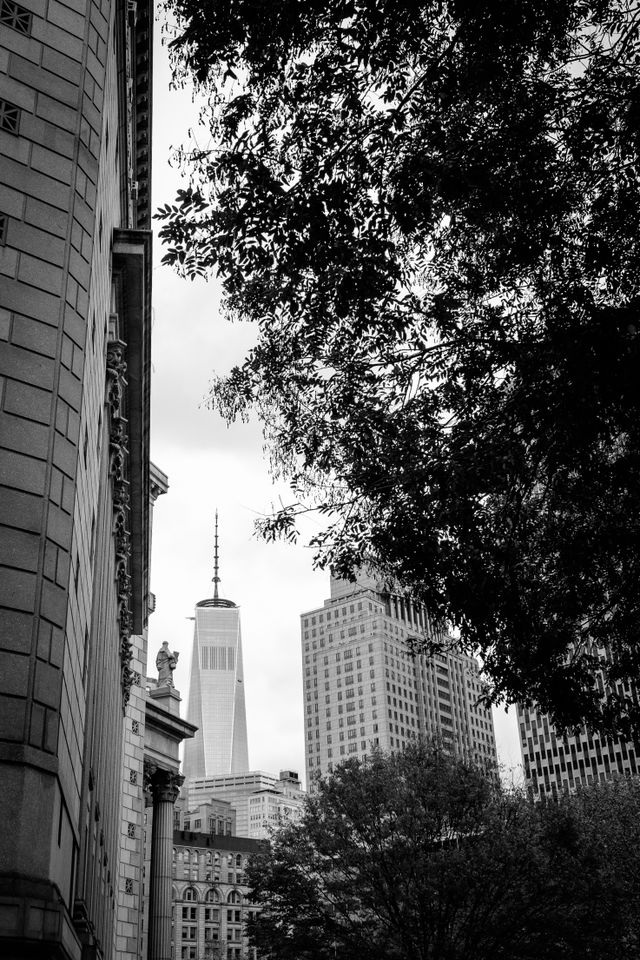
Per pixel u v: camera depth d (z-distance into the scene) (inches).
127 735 2356.1
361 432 624.1
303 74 547.5
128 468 1603.1
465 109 558.9
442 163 539.8
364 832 1517.0
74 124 823.7
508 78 537.3
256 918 1581.0
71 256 772.0
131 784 2335.1
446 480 566.3
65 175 795.4
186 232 553.9
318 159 544.1
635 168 537.0
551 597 617.6
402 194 543.8
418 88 554.6
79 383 751.1
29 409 697.0
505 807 1549.0
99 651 1113.4
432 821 1502.2
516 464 549.0
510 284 597.3
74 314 760.3
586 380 514.0
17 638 629.0
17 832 577.3
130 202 1440.7
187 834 5954.7
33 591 647.1
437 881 1428.4
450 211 586.9
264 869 1576.0
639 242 548.4
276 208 537.6
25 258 740.7
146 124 1391.5
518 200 549.0
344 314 576.1
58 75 832.9
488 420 576.7
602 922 1459.2
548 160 545.6
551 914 1438.2
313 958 1524.4
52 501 683.4
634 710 624.1
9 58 804.6
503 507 605.3
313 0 519.8
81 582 807.7
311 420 650.8
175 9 556.1
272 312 611.8
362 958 1471.5
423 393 613.6
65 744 688.4
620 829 1726.1
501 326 574.9
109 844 1509.6
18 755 594.6
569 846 1469.0
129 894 2220.7
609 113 532.4
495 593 597.9
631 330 503.2
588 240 552.4
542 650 611.5
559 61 546.0
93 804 1035.3
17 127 781.9
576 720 630.5
